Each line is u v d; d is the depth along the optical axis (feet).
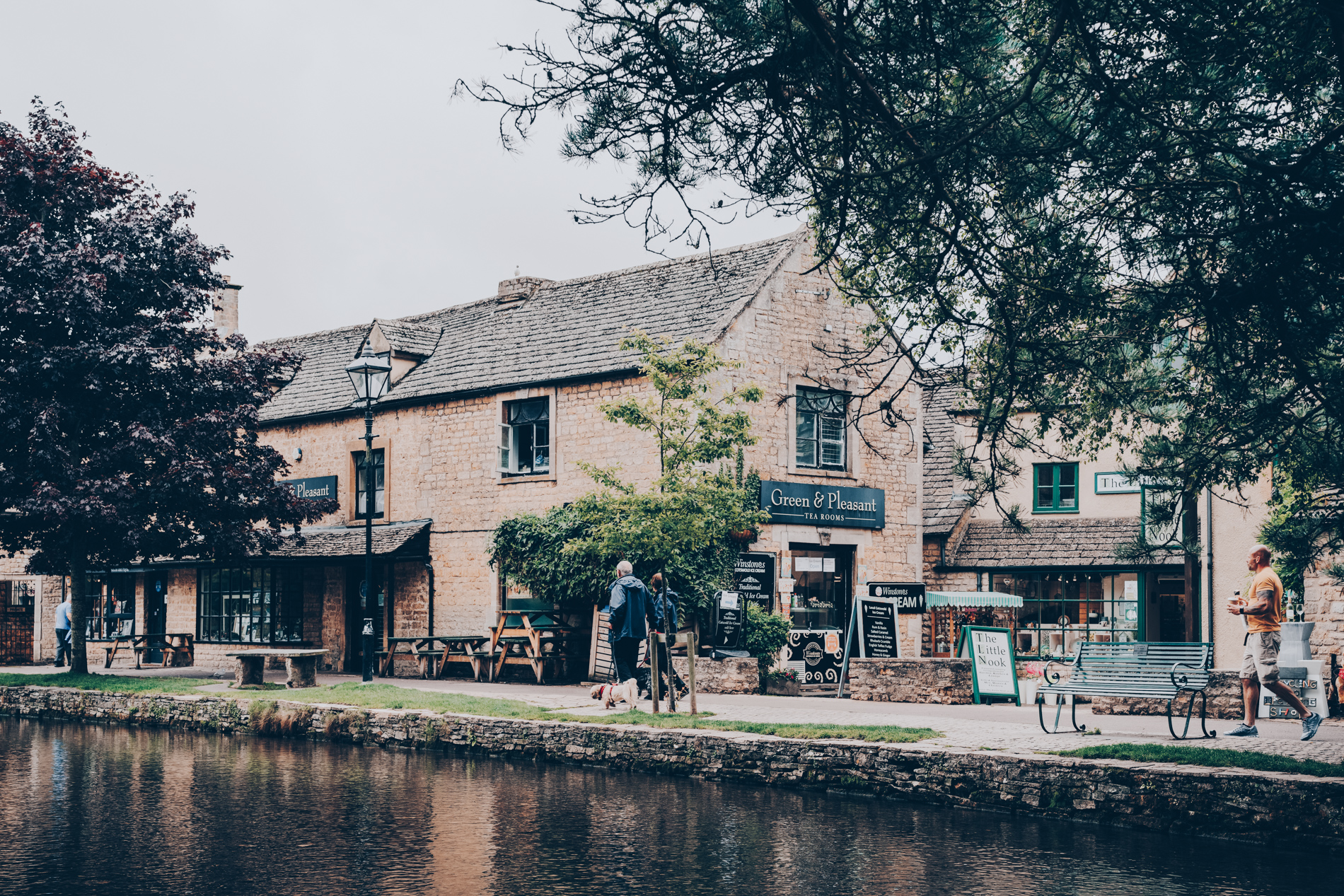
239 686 65.00
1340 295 26.13
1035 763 33.19
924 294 29.58
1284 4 25.04
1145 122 26.35
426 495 82.07
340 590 85.56
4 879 25.53
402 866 26.61
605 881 25.14
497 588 76.89
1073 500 92.58
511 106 25.81
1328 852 28.12
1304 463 32.19
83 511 67.31
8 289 68.13
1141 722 44.11
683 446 60.39
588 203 26.68
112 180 74.74
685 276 77.00
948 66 25.75
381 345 85.81
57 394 71.05
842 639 74.33
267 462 77.61
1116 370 31.78
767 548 70.90
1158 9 24.76
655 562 65.05
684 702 54.60
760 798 36.17
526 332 81.92
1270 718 46.37
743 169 27.12
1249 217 26.17
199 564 93.25
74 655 73.05
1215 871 25.99
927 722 43.57
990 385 31.07
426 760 45.62
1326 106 26.40
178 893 24.26
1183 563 85.51
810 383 74.38
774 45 25.48
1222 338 28.66
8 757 46.75
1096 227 28.63
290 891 24.41
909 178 26.68
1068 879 25.23
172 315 74.69
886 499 78.02
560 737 44.52
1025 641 91.61
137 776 41.27
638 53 25.25
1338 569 34.53
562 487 74.38
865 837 29.91
